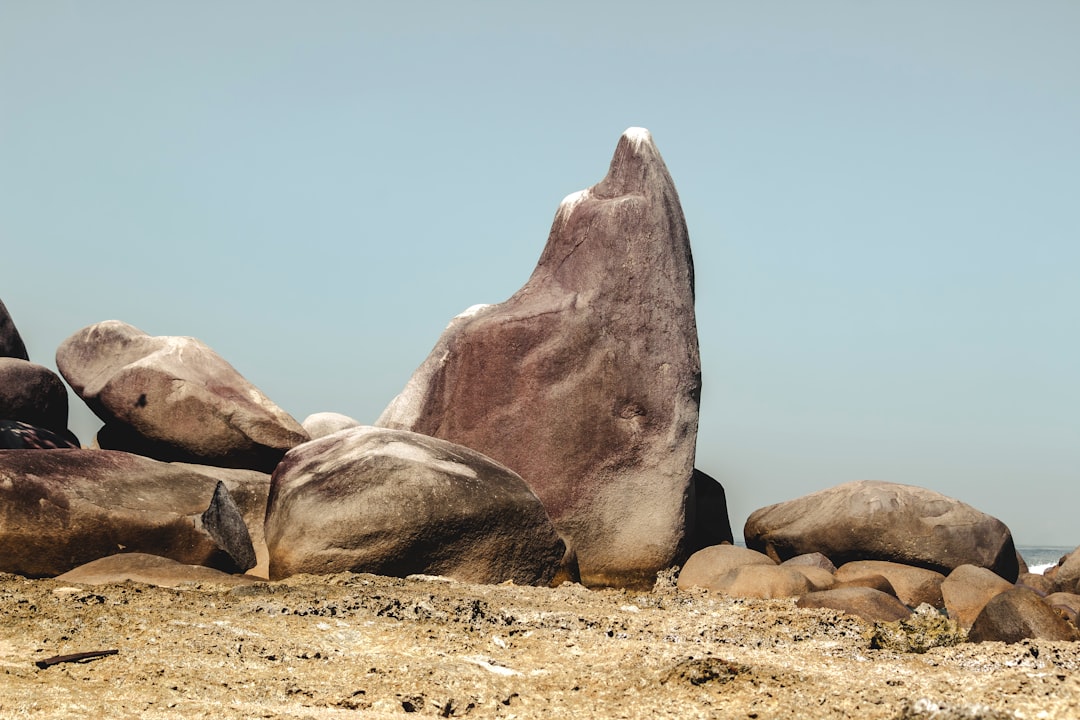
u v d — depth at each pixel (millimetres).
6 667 8555
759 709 8148
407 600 11625
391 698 8398
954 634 11422
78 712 7480
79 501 13586
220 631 10039
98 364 17844
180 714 7582
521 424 17000
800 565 16297
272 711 7797
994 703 8008
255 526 15859
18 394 16953
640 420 17016
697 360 17500
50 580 12336
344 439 15367
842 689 8680
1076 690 8219
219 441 16859
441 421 17281
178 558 13891
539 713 8297
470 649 10164
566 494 16734
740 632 11578
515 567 14961
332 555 14023
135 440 17219
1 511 13258
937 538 16953
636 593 15164
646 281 17266
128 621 10125
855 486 17734
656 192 17594
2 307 18047
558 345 17109
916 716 7219
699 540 18688
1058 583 17812
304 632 10305
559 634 10969
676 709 8250
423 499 14414
